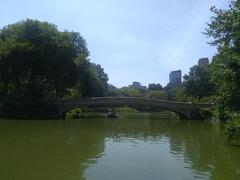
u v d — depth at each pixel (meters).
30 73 83.50
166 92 169.25
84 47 101.75
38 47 79.88
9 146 37.19
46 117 79.94
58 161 29.97
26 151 34.41
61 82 87.81
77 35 101.12
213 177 25.20
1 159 30.58
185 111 86.50
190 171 26.95
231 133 37.03
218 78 35.69
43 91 88.06
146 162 29.95
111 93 161.88
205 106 85.81
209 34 34.91
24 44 78.38
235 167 28.31
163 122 75.00
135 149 36.38
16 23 84.81
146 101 85.81
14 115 78.31
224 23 33.94
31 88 85.12
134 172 26.48
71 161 30.02
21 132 49.50
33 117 78.38
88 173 26.03
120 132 52.28
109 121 75.06
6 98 84.12
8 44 79.12
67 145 38.38
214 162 30.08
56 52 81.62
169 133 51.88
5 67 80.12
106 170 27.00
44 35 81.31
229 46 34.16
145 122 74.44
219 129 58.62
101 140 42.81
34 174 25.73
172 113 124.56
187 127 62.38
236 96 35.16
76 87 99.25
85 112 118.44
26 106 80.12
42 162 29.56
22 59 79.12
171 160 30.81
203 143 41.06
